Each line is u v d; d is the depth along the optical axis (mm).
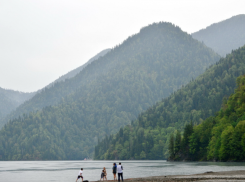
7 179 91438
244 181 55875
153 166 145875
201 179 62594
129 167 140500
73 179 89938
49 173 118250
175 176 75812
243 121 134750
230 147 133625
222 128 153000
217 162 142500
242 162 128375
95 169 145375
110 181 71312
